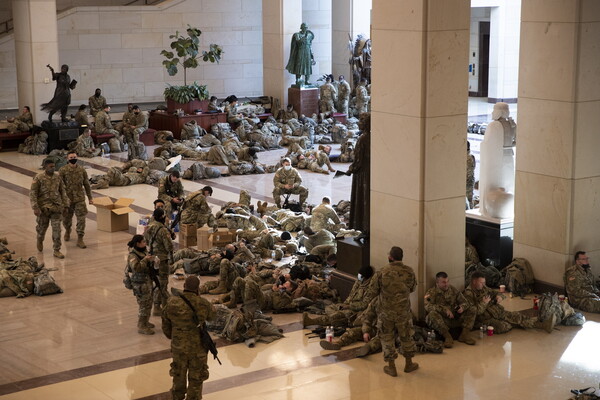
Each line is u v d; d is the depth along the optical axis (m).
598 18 12.53
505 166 14.00
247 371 10.43
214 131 27.80
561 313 11.94
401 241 11.82
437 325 11.23
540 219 13.15
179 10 33.56
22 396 9.75
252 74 35.41
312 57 30.50
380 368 10.50
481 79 38.28
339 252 12.88
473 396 9.68
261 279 13.27
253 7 34.88
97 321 12.23
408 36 11.31
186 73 34.12
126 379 10.21
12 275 13.46
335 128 27.84
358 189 12.89
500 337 11.55
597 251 13.16
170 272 14.38
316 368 10.52
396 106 11.62
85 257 15.44
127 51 32.97
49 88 26.73
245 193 17.62
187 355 9.16
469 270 13.46
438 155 11.45
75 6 33.75
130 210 16.89
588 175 12.83
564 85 12.62
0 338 11.58
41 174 15.38
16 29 26.66
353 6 32.88
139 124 27.03
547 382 10.06
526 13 13.00
